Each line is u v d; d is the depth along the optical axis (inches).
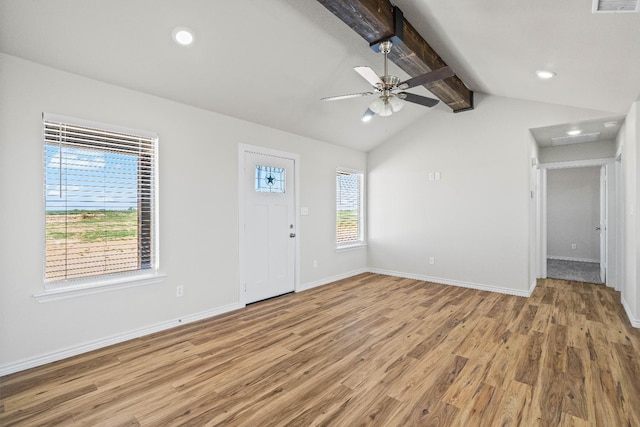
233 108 140.3
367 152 231.1
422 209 204.5
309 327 125.7
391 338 115.0
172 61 106.4
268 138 162.9
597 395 79.6
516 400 77.9
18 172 91.4
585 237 274.8
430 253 201.6
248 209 154.7
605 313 140.5
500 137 174.7
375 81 104.3
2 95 88.6
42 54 91.8
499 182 175.3
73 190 102.1
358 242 227.6
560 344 109.1
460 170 188.2
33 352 94.0
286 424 69.7
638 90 113.8
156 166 120.6
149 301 119.1
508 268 173.0
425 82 101.7
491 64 128.8
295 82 135.1
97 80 105.3
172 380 87.2
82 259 104.7
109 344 108.7
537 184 203.5
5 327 89.6
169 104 123.8
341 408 75.2
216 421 70.7
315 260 191.8
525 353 102.7
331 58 126.3
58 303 98.5
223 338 115.1
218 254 141.1
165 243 123.3
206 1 89.8
